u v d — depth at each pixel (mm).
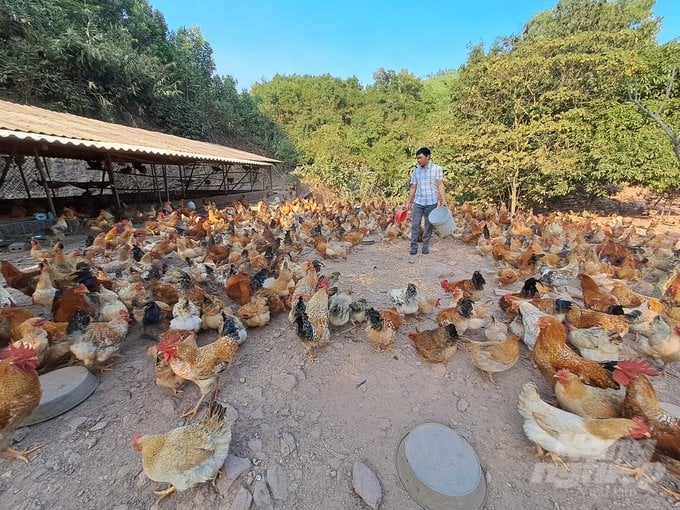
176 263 7828
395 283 6824
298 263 7953
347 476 2752
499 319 5145
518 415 3383
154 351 3662
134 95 19219
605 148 13633
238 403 3490
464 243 10094
